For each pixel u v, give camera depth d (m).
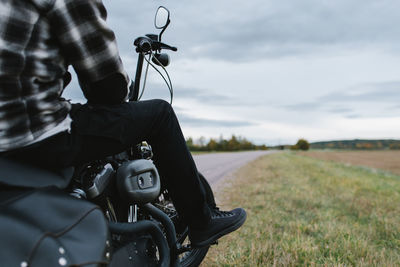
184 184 1.87
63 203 1.14
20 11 1.13
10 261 0.92
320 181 10.43
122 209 1.96
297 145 154.12
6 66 1.12
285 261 3.08
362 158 60.66
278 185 8.91
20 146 1.20
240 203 6.10
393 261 3.29
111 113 1.49
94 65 1.32
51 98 1.26
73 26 1.24
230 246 3.43
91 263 1.07
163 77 2.14
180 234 2.48
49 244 1.00
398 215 5.57
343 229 4.27
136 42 2.03
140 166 1.88
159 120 1.71
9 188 1.16
